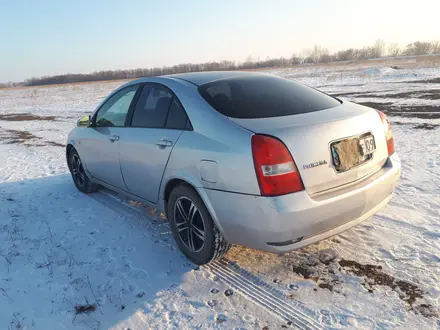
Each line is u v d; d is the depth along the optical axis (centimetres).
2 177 680
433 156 588
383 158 303
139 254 346
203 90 320
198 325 250
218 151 270
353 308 254
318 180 255
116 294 289
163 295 283
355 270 296
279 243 254
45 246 374
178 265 324
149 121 357
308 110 293
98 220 430
